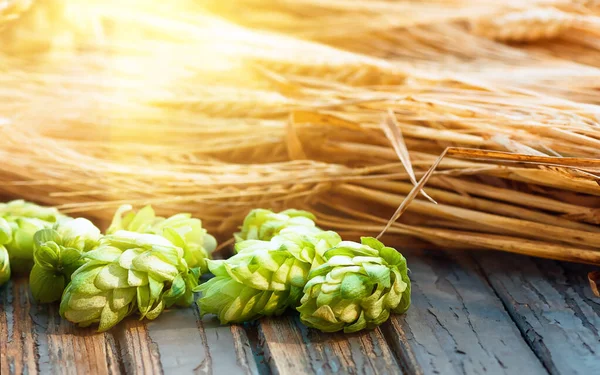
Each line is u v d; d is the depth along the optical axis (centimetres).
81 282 35
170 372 34
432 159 41
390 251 36
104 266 36
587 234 39
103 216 43
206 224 43
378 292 35
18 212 40
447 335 36
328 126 44
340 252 36
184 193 42
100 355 35
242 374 34
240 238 40
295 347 35
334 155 44
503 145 39
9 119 43
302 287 36
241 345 36
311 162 42
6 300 38
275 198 42
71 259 37
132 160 44
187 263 38
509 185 41
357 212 43
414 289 39
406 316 37
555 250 39
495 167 40
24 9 44
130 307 36
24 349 35
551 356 35
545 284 40
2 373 34
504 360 35
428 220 42
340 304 35
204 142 44
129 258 36
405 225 41
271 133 44
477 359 35
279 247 36
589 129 39
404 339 36
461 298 39
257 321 37
